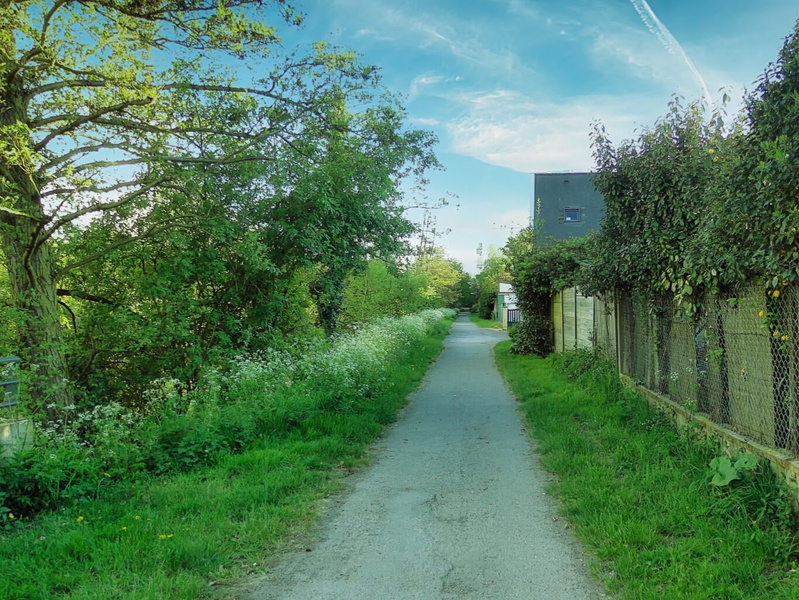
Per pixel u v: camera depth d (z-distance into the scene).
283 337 11.62
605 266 8.69
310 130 9.65
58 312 8.64
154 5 7.79
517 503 4.91
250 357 10.16
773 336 4.34
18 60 7.70
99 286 9.71
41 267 8.27
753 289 4.68
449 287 61.44
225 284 10.58
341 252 11.17
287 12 8.25
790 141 3.80
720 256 4.93
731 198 4.47
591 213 27.81
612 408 7.84
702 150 6.66
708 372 5.70
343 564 3.76
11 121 7.98
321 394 8.52
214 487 5.19
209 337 10.36
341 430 7.30
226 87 9.33
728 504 4.10
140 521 4.35
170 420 6.57
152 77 8.81
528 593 3.33
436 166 11.20
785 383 4.28
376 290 23.50
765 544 3.55
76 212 8.22
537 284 16.88
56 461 5.05
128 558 3.71
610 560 3.70
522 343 18.23
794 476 3.91
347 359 9.96
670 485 4.77
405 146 10.59
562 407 8.54
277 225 10.02
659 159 6.91
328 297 13.83
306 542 4.14
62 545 3.88
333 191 10.12
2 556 3.83
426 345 20.98
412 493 5.23
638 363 8.44
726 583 3.20
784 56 3.99
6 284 8.83
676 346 6.70
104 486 5.21
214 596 3.34
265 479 5.36
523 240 21.44
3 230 7.77
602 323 11.30
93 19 8.15
